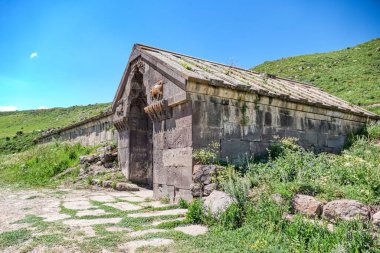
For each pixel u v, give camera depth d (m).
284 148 9.26
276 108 10.12
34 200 9.27
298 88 13.86
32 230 5.58
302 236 4.43
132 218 6.41
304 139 10.88
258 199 5.62
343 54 48.56
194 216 6.01
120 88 13.34
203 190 7.30
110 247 4.59
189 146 8.04
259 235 4.75
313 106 11.21
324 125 11.77
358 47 51.47
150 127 13.43
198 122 8.16
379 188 5.32
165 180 9.00
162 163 9.20
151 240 4.87
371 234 4.11
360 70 35.97
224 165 8.16
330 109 11.90
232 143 8.77
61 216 6.86
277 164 7.59
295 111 10.73
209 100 8.47
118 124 13.69
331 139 11.96
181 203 7.62
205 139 8.23
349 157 8.08
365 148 10.75
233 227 5.38
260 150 9.43
